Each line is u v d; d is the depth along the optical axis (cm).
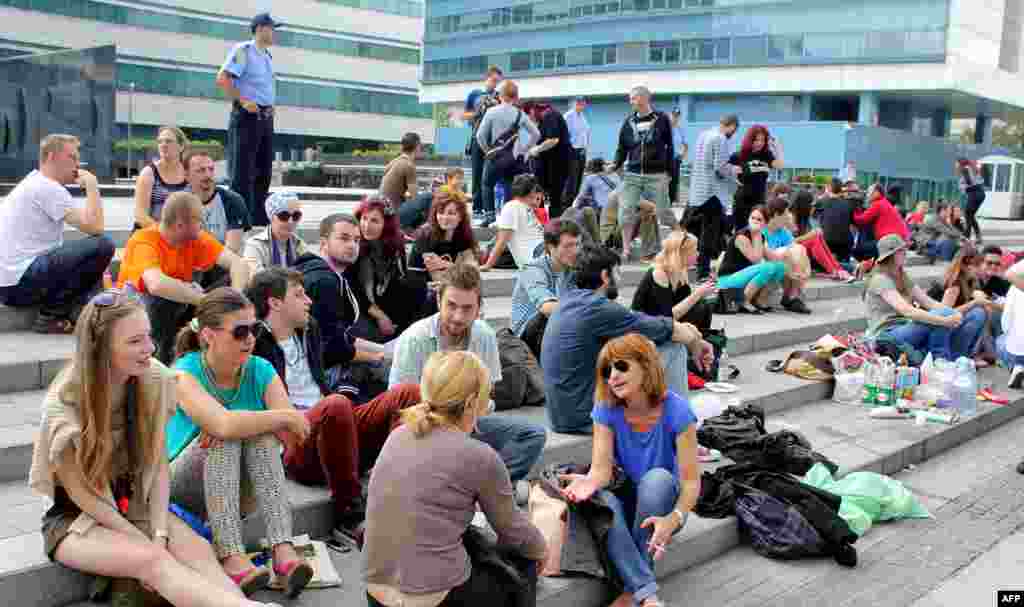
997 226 2727
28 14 5200
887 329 833
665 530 399
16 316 584
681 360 564
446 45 6406
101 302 322
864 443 640
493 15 6009
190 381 361
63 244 576
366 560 317
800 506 483
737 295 988
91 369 320
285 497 369
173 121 5822
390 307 605
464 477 313
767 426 664
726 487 495
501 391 578
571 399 536
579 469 438
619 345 413
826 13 4391
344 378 512
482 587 321
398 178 984
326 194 1820
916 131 5081
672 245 652
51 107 1569
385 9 6712
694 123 4844
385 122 6850
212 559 342
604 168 1220
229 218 645
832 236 1281
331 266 530
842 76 4378
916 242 1592
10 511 382
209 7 5881
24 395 499
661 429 421
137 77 5653
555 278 630
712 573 455
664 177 1083
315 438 416
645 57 5109
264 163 870
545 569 404
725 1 4700
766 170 1124
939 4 4106
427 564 307
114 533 328
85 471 323
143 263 492
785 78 4547
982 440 723
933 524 536
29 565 328
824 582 449
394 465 315
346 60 6588
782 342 895
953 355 862
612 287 605
